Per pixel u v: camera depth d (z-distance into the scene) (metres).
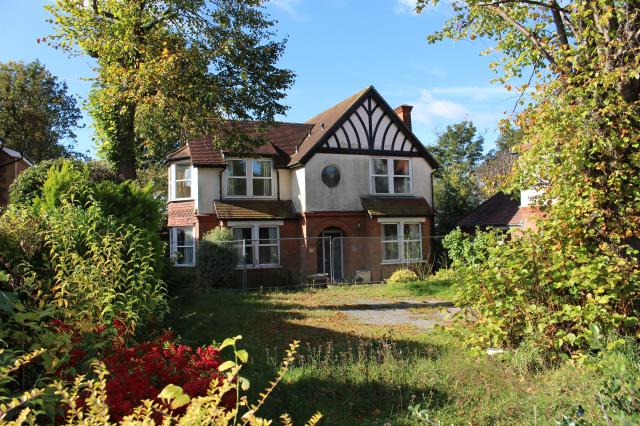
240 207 21.66
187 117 15.34
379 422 4.59
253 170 22.41
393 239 23.19
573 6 8.01
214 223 21.38
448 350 7.04
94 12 16.06
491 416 4.56
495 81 9.48
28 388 3.48
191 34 16.31
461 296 6.92
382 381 5.70
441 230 30.61
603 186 7.01
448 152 50.88
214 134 17.23
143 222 8.65
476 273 6.84
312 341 8.56
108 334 4.31
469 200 31.73
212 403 2.52
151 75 14.25
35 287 4.32
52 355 3.33
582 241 6.62
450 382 5.57
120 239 5.95
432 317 11.70
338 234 22.91
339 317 11.68
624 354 5.40
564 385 5.05
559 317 6.16
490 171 35.38
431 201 24.67
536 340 6.14
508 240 7.30
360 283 20.97
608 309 6.05
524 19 10.27
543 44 8.48
